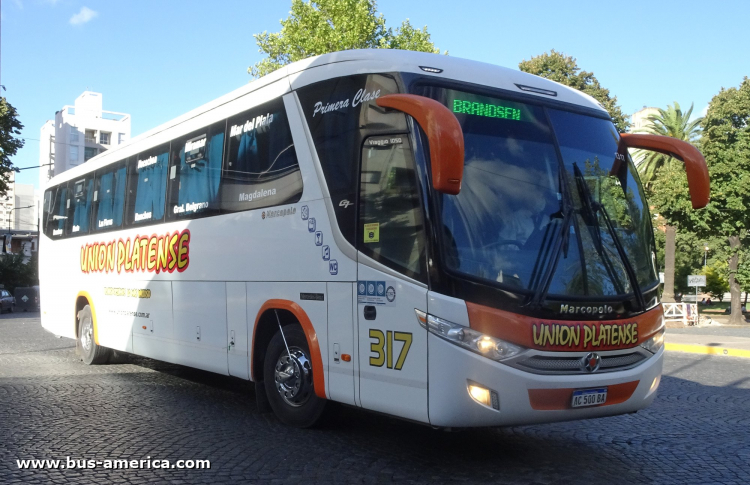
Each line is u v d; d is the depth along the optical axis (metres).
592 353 5.35
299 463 5.68
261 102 7.42
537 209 5.55
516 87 6.12
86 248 11.92
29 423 7.21
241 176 7.64
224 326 7.83
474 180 5.43
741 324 31.06
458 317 5.07
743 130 28.78
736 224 29.61
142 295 9.82
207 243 8.23
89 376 10.59
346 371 5.99
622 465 5.77
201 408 8.02
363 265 5.83
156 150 9.75
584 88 36.03
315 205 6.45
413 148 5.45
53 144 97.31
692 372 12.51
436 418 5.11
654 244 6.25
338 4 34.03
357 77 6.16
